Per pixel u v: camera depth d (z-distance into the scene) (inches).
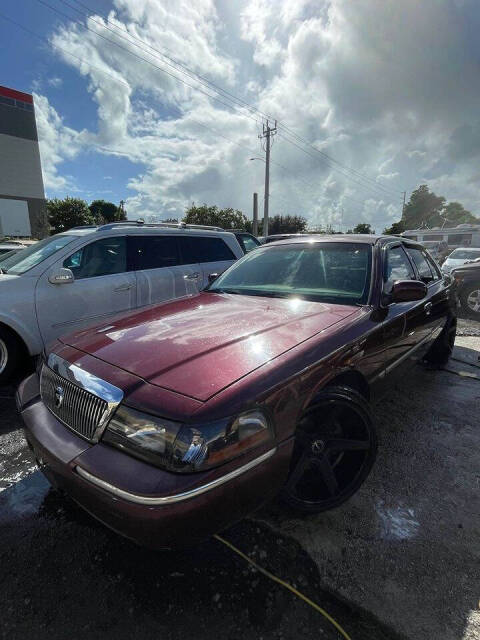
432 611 62.4
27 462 106.3
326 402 78.1
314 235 142.2
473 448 112.7
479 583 67.6
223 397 58.1
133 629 59.9
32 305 157.3
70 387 70.1
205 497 53.9
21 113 1979.6
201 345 73.4
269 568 70.9
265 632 59.3
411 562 72.1
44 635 59.2
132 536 54.5
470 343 231.6
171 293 206.7
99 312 178.4
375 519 83.4
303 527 80.9
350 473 86.4
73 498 63.4
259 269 129.9
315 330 83.1
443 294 160.7
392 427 125.3
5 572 70.5
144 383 62.3
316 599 64.8
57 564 72.1
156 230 210.8
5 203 1961.1
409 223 2881.4
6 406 140.4
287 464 66.0
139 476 54.7
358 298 103.7
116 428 60.5
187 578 68.8
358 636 58.8
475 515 84.7
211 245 237.8
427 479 97.7
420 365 185.9
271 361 68.5
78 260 175.9
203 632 59.3
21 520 84.0
